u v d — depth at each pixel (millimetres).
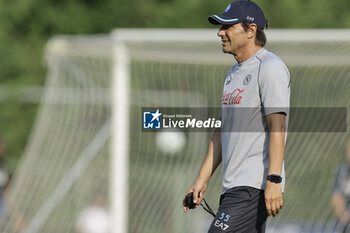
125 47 24641
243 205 12648
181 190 27422
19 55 50938
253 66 12844
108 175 26344
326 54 23938
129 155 28938
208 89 29969
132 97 30672
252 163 12703
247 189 12617
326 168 28203
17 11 52719
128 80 25266
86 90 26734
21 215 24328
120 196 24781
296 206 26234
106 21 53531
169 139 28172
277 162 12102
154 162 28234
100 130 26891
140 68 32656
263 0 48688
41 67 50750
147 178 28125
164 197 27453
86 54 25094
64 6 53875
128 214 26906
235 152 12812
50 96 25531
